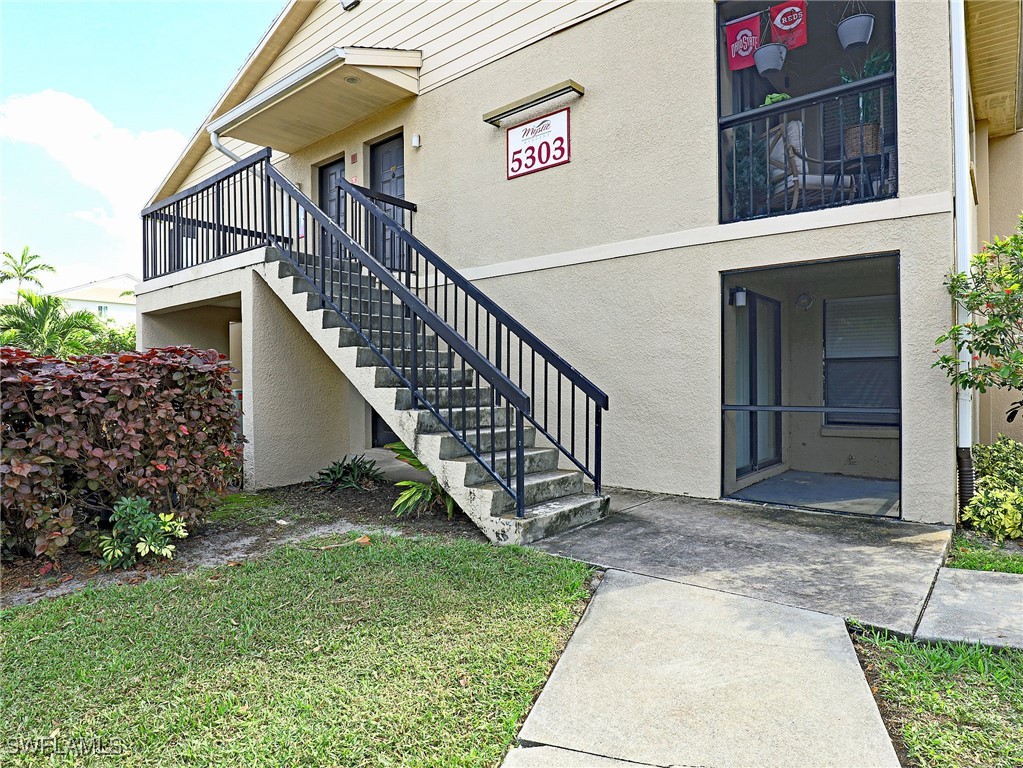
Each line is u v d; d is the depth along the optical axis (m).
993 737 1.78
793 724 1.85
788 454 6.89
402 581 3.05
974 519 3.99
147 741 1.80
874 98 4.76
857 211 4.25
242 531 4.27
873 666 2.20
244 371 5.76
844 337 6.59
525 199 6.06
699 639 2.41
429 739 1.80
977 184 6.91
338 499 5.26
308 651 2.33
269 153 5.67
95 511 3.84
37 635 2.52
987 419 6.75
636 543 3.72
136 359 3.78
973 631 2.39
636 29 5.32
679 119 5.08
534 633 2.46
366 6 7.52
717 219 4.88
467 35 6.52
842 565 3.24
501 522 3.77
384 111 7.34
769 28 5.26
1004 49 5.49
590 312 5.62
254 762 1.70
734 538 3.80
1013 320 3.71
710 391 4.94
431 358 5.69
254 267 5.73
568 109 5.74
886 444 6.32
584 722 1.88
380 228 7.43
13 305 14.62
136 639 2.46
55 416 3.45
